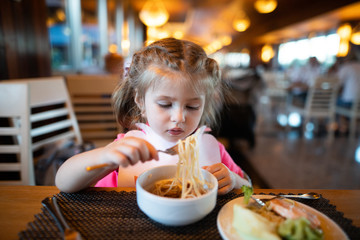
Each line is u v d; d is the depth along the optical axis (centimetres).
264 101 562
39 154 163
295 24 801
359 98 375
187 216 45
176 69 61
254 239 41
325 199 61
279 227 42
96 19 425
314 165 274
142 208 47
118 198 61
